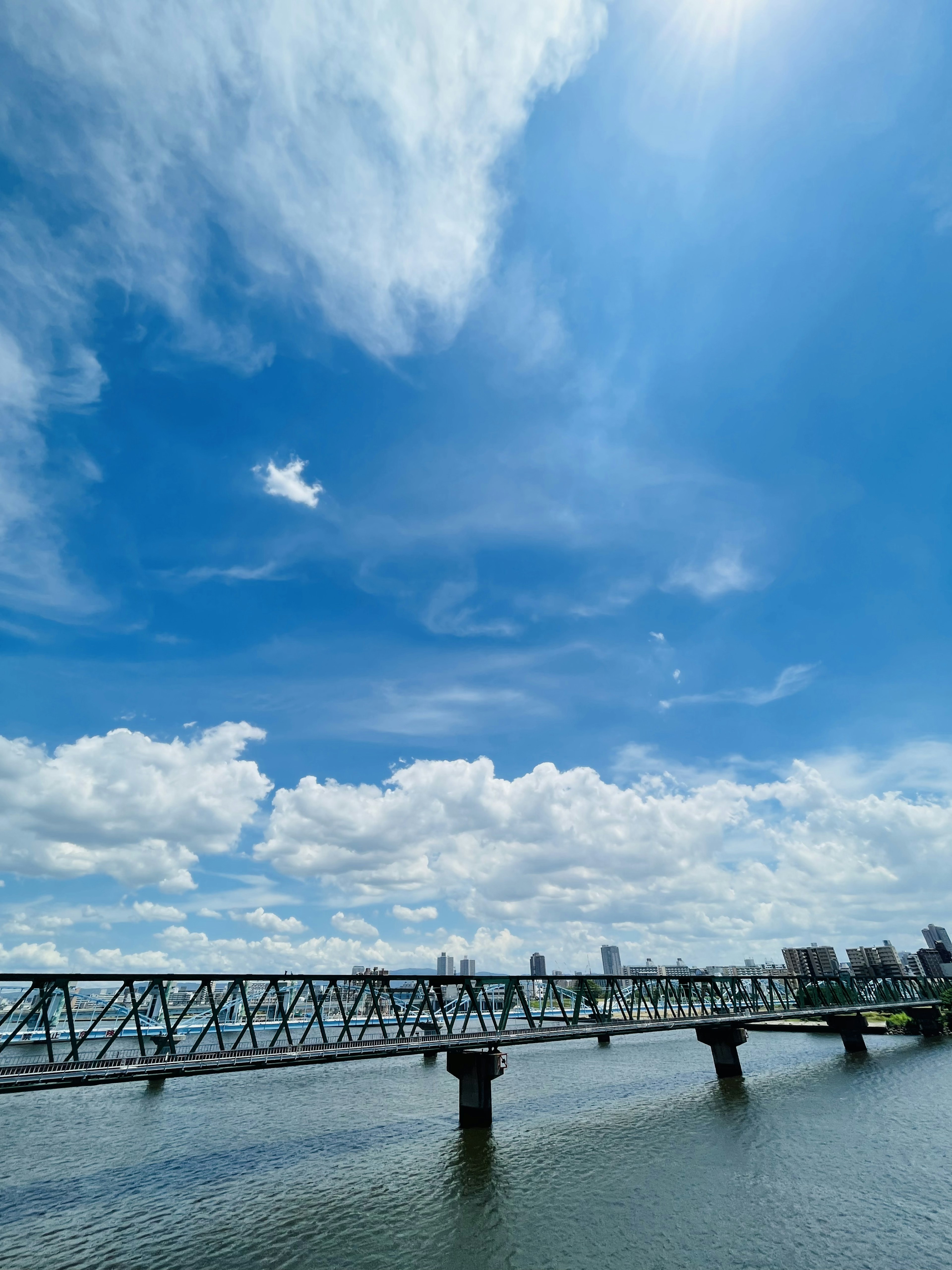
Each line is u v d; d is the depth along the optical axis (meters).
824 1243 27.59
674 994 68.12
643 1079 70.75
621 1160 39.03
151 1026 74.25
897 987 114.88
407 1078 79.81
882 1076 67.00
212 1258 26.91
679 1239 28.17
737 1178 35.50
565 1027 54.06
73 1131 51.81
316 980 43.28
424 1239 28.41
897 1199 32.09
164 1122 54.62
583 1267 25.83
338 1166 39.31
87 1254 27.41
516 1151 41.41
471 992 51.84
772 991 85.06
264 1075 84.50
